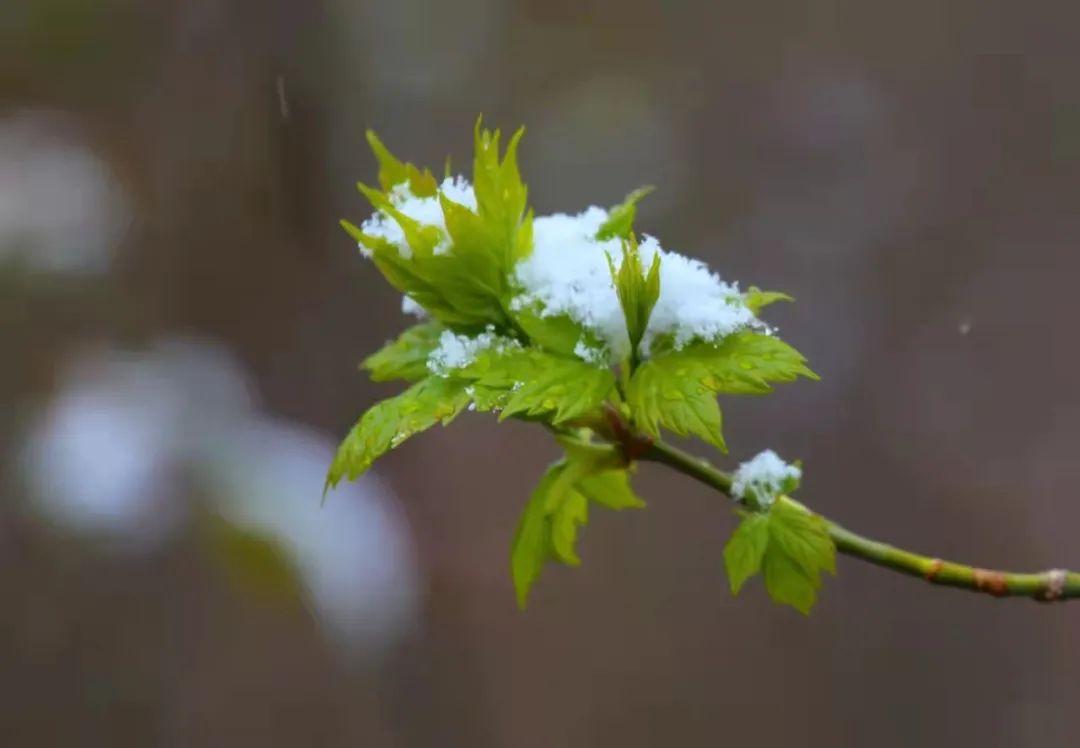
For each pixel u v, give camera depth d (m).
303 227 2.66
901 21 2.86
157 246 2.37
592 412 0.99
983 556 2.53
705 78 2.95
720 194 2.91
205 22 2.51
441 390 0.98
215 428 1.86
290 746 2.14
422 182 1.00
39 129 2.30
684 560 2.62
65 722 2.04
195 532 1.78
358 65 2.76
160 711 2.08
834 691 2.46
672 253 0.99
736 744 2.42
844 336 2.77
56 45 2.36
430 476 2.68
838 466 2.64
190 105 2.52
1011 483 2.57
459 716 2.35
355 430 0.98
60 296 2.12
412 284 0.99
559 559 1.02
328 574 1.86
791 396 2.69
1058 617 2.45
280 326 2.55
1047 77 2.77
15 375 1.94
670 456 1.00
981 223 2.80
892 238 2.83
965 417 2.68
